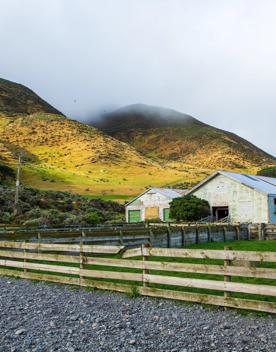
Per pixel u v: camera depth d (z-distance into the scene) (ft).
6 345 24.07
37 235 60.39
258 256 28.71
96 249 38.65
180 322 27.58
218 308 30.25
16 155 465.88
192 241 82.17
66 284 41.27
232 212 136.05
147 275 34.65
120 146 613.93
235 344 23.35
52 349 23.32
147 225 118.32
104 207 232.53
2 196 183.73
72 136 590.96
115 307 31.99
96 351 22.93
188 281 31.91
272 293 27.78
